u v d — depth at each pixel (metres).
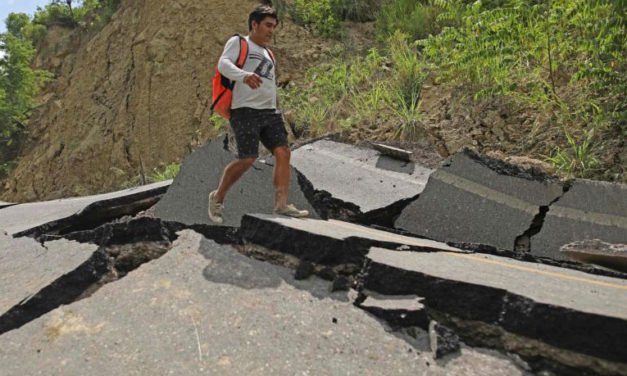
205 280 3.49
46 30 20.67
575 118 6.30
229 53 4.25
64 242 4.35
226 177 4.48
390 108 8.08
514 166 4.84
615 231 4.20
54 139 15.97
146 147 13.09
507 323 2.73
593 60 6.35
